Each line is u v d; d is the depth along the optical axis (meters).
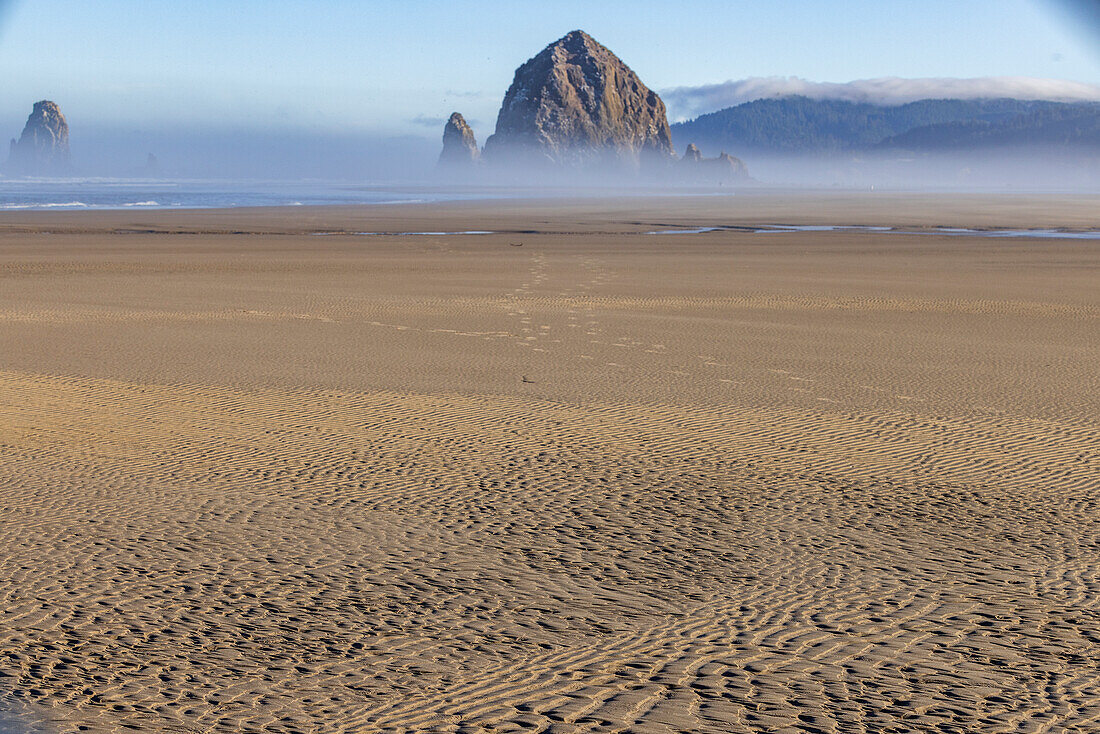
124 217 70.19
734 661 6.47
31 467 11.08
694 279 34.28
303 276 34.19
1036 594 7.79
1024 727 5.59
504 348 20.03
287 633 6.85
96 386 15.66
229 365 17.73
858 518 9.79
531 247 48.47
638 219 77.12
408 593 7.66
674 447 12.49
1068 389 16.52
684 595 7.71
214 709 5.70
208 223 64.94
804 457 12.12
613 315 25.22
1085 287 32.72
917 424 13.94
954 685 6.13
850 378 17.30
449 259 41.47
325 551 8.60
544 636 6.87
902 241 53.62
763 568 8.36
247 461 11.55
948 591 7.85
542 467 11.50
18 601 7.30
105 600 7.38
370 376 16.92
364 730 5.45
